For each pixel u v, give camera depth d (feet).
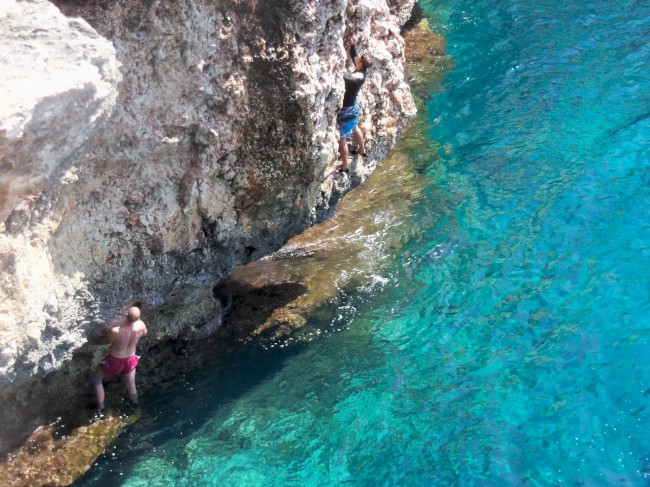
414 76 64.18
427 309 40.91
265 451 33.30
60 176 25.71
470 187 50.39
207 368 37.27
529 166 51.78
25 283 25.84
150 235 32.32
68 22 23.95
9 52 22.39
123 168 30.19
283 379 36.88
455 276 42.98
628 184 48.62
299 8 31.94
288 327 39.68
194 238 34.19
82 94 23.66
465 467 32.14
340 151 41.27
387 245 45.57
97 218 30.35
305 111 33.50
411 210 48.52
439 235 46.21
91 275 31.04
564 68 63.21
